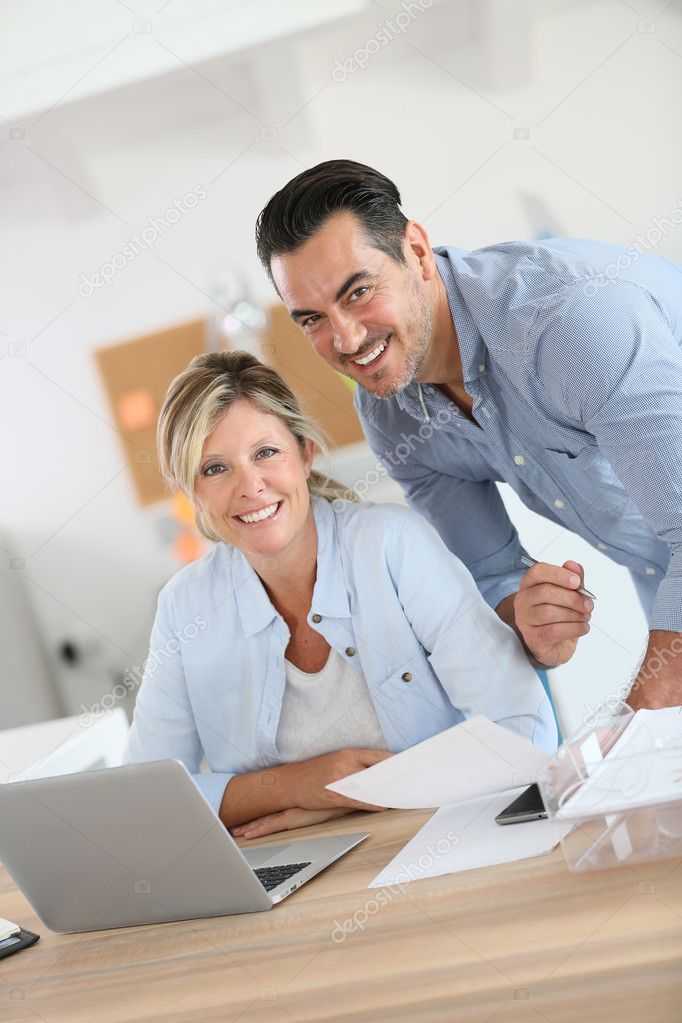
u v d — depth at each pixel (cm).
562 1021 63
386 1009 70
